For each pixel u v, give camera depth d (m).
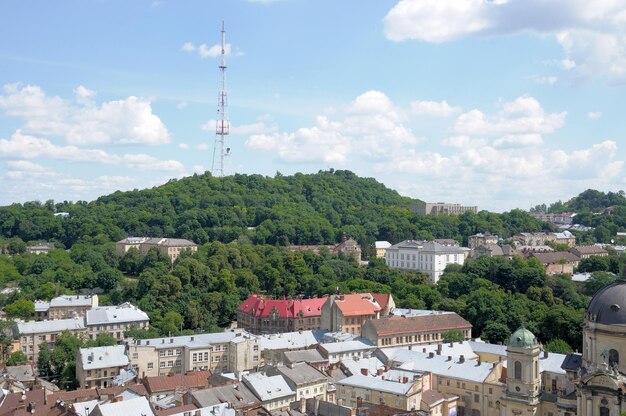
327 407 168.00
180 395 193.25
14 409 186.12
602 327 166.75
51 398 196.25
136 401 169.50
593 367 169.38
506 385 189.25
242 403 187.00
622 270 179.38
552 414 182.12
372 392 192.50
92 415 165.12
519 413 184.12
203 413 168.62
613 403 160.00
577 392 167.25
